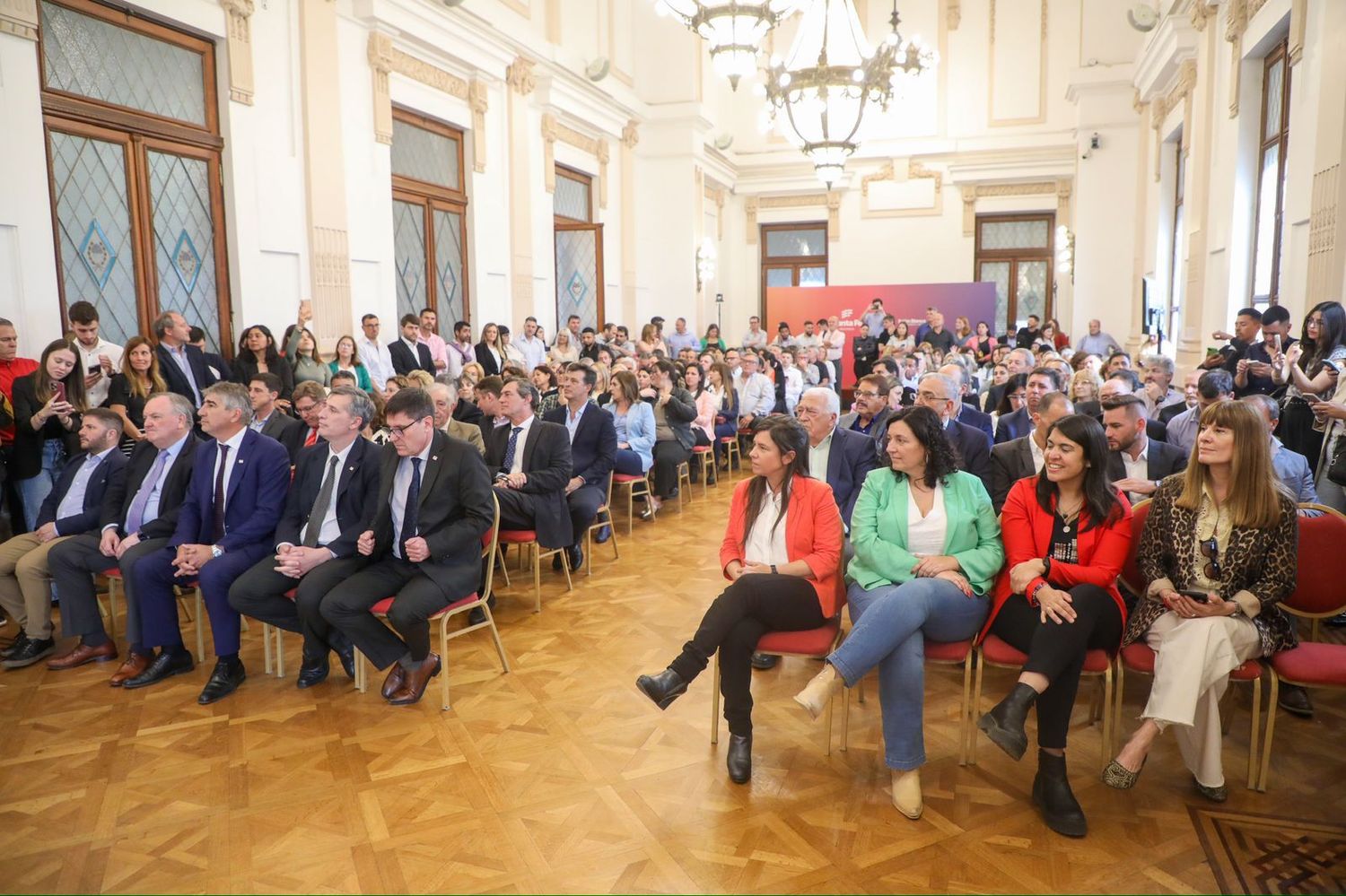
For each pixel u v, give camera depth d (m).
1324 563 2.70
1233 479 2.59
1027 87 15.62
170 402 3.68
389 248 7.75
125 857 2.27
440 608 3.16
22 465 4.25
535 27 9.98
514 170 9.70
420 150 8.43
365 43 7.39
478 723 3.06
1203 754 2.51
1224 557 2.60
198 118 6.03
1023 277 16.42
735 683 2.68
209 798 2.56
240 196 6.24
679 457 6.54
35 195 4.87
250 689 3.38
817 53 7.32
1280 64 6.61
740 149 17.05
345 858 2.26
